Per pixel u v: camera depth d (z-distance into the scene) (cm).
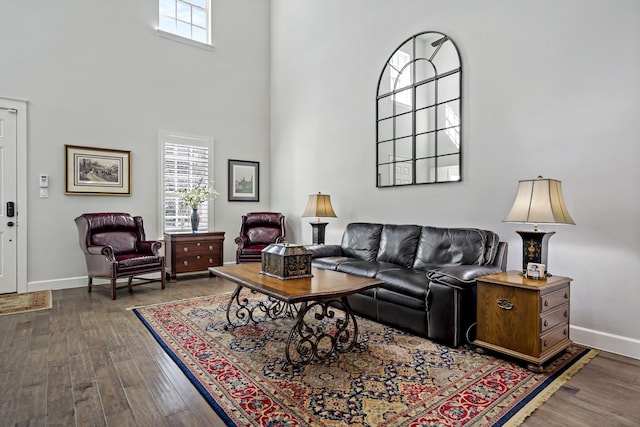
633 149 239
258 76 614
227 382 201
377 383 201
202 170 554
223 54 576
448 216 351
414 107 381
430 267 318
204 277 511
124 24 487
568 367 222
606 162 251
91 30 462
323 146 507
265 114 621
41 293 410
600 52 253
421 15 375
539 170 285
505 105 306
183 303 367
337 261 359
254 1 610
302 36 547
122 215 451
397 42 401
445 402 181
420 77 375
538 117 286
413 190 384
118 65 481
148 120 505
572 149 267
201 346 253
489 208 318
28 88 420
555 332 229
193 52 547
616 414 171
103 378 206
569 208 269
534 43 288
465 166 336
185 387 196
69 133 445
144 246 447
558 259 275
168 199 522
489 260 292
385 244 374
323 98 507
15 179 413
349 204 464
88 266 416
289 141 577
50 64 434
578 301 265
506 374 212
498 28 311
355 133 454
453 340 250
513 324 225
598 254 255
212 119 564
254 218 550
